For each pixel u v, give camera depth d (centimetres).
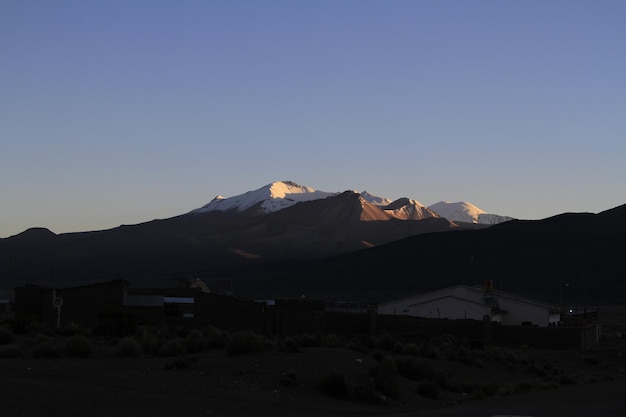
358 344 5497
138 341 4084
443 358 5525
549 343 7475
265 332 7062
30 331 5059
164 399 2561
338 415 2673
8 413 2034
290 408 2758
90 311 6756
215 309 7100
